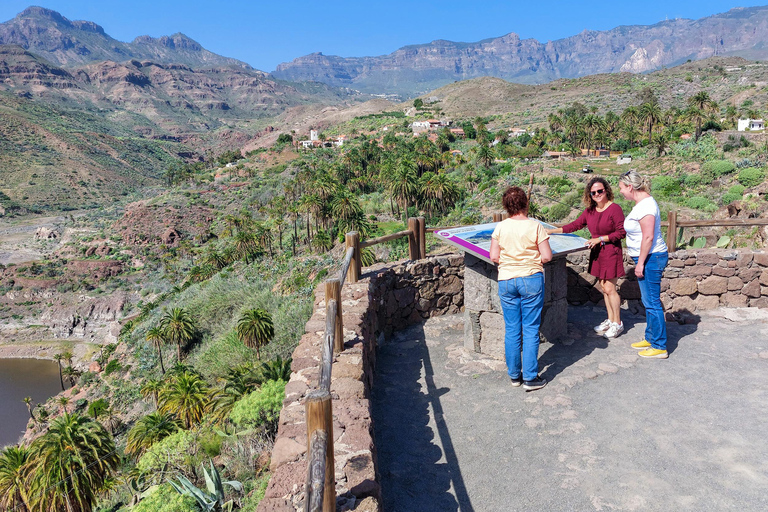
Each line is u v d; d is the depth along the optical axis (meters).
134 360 70.19
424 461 3.37
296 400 3.33
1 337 121.44
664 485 2.97
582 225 5.29
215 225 169.25
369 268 5.96
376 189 137.88
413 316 6.08
